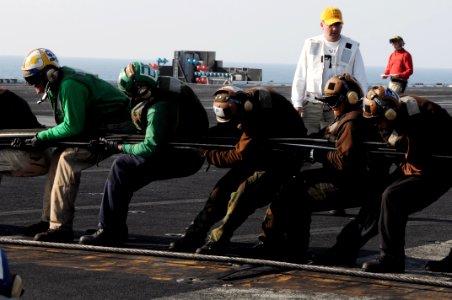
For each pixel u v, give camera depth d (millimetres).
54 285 6789
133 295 6531
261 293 6668
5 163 9102
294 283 7027
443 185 7453
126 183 8500
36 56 8523
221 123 8312
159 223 9922
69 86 8477
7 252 8125
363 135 7562
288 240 7965
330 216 10625
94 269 7406
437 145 7340
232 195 8086
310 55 10656
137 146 8234
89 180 13312
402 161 7543
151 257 7988
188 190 12570
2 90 9312
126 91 8180
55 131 8562
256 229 9703
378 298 6578
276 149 7930
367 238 7816
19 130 8875
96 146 8531
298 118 8156
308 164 9922
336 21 10523
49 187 8977
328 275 7340
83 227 9672
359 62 10688
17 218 10102
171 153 8398
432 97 35656
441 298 6637
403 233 7477
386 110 7219
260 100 7891
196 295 6574
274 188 8109
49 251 8219
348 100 7648
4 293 3619
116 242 8617
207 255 7930
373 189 7766
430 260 8016
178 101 8227
